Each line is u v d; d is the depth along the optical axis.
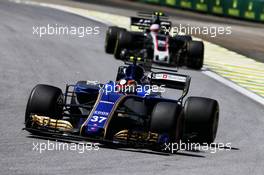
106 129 33.34
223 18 154.25
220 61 78.56
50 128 34.31
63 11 109.75
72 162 30.34
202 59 70.12
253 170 32.03
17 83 51.38
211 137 36.97
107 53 72.81
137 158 32.16
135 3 155.00
